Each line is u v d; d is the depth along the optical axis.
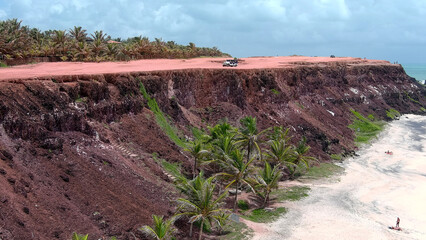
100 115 49.81
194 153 50.84
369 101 137.00
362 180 68.25
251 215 49.44
